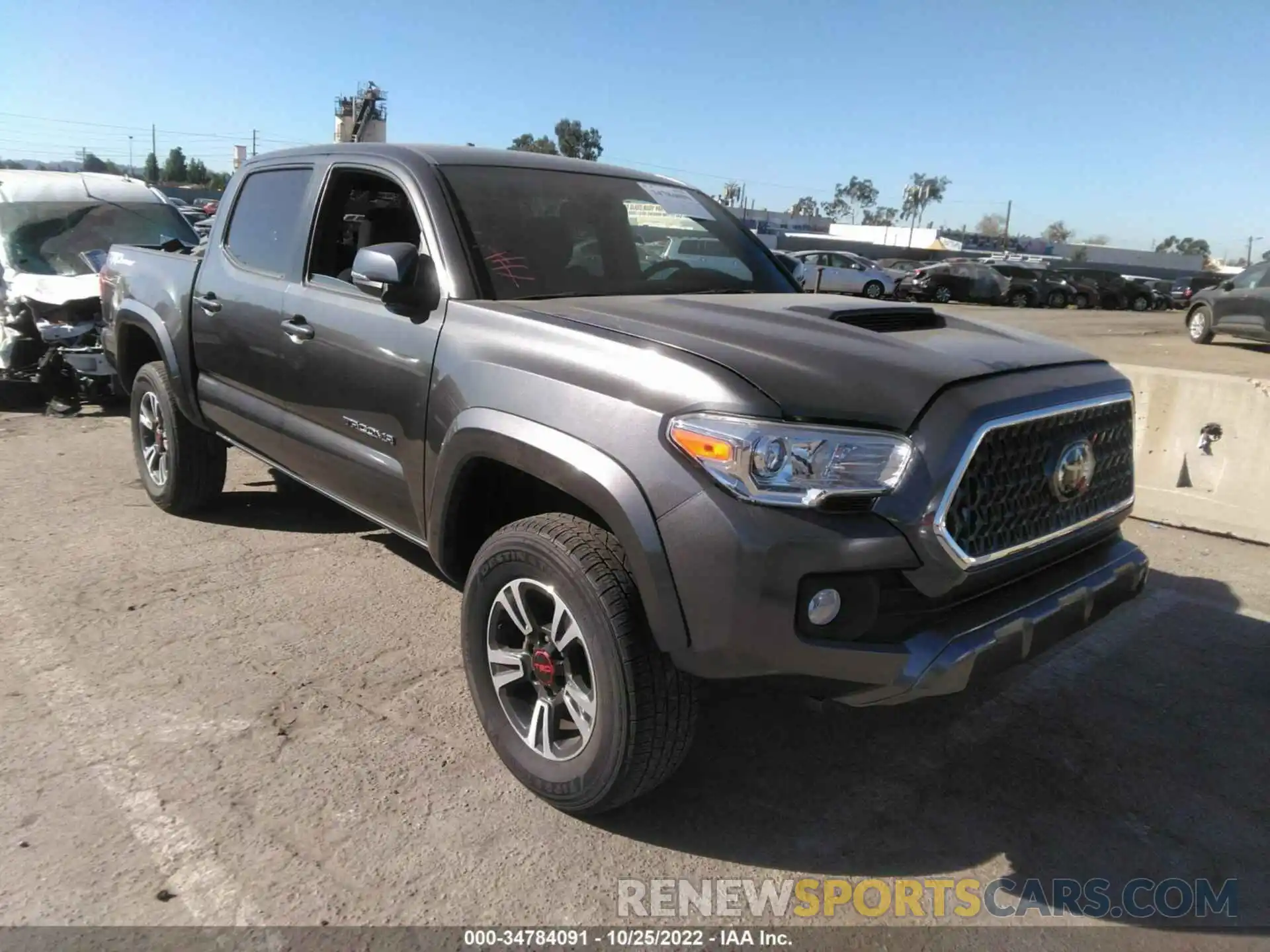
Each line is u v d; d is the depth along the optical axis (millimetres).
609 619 2504
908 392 2439
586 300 3211
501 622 2943
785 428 2305
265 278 4184
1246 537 5414
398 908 2434
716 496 2322
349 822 2750
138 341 5582
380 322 3430
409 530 3514
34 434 7516
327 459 3852
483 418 2863
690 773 3107
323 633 3959
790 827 2840
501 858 2637
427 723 3299
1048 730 3447
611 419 2537
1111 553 3014
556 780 2756
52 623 3957
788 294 3611
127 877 2494
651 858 2674
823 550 2273
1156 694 3729
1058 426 2711
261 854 2602
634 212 3971
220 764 3008
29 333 8195
